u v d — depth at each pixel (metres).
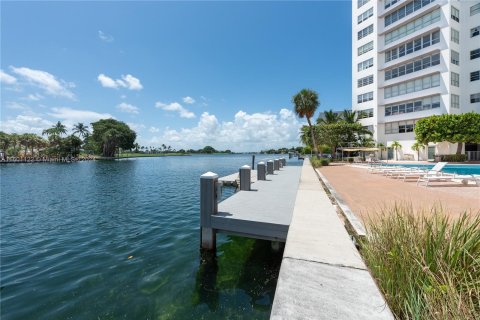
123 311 3.39
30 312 3.40
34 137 66.06
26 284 4.14
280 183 10.54
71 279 4.28
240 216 5.30
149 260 5.01
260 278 4.30
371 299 1.97
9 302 3.63
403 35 31.81
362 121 36.94
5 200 11.98
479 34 27.06
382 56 34.62
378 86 34.75
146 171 30.64
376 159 31.28
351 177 13.97
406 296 2.11
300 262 2.61
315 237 3.40
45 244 6.08
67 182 19.17
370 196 7.97
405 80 31.42
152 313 3.35
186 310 3.42
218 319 3.22
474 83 27.48
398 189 9.45
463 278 2.07
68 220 8.28
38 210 9.81
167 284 4.10
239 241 6.00
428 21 29.17
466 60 28.12
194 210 9.37
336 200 7.30
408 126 31.97
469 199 7.18
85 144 85.75
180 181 19.31
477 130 22.98
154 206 10.20
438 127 24.17
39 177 23.34
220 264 4.82
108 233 6.82
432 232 2.47
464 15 28.12
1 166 45.50
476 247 2.31
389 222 2.94
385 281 2.32
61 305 3.55
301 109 29.75
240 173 8.82
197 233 6.65
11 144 64.44
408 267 2.30
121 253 5.39
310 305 1.88
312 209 5.11
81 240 6.31
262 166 11.57
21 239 6.46
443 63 27.78
